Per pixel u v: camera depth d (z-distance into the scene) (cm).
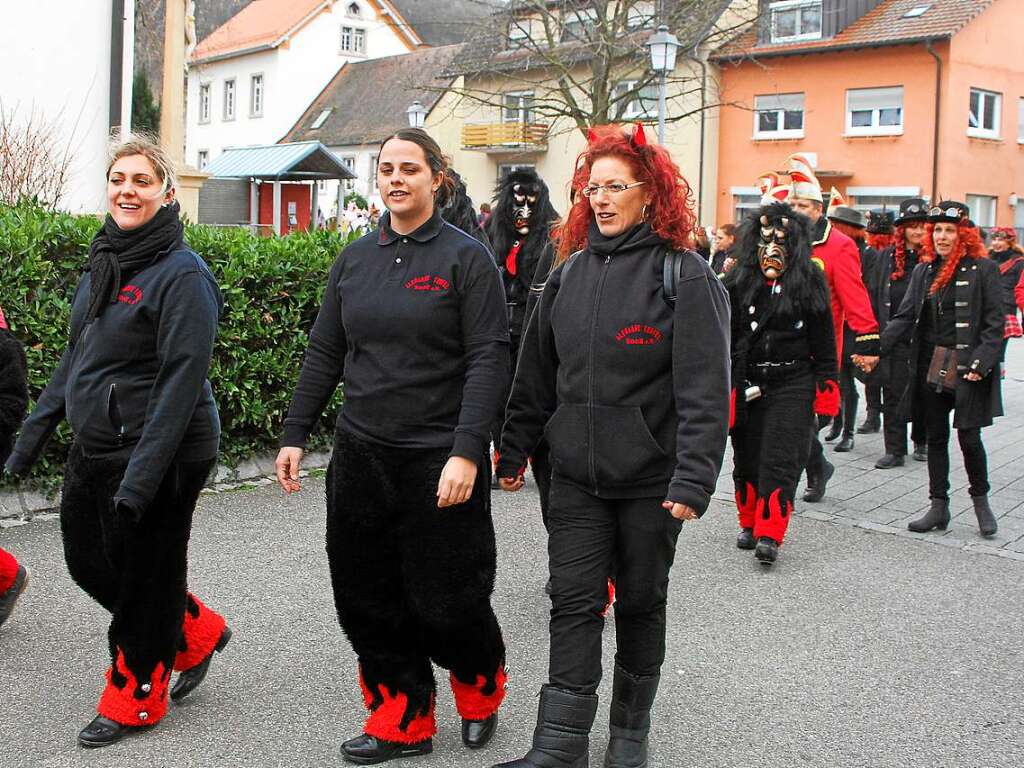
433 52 4781
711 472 321
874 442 1003
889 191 3069
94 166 1296
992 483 820
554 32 2808
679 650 472
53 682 415
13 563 451
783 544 644
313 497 704
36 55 1246
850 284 686
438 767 358
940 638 494
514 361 641
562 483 346
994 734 397
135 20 1464
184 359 349
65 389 373
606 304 335
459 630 350
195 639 397
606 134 342
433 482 338
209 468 375
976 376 643
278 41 5012
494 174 3888
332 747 370
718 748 381
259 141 5191
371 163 4506
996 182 3150
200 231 757
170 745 368
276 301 750
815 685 438
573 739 332
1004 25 3108
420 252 342
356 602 351
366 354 344
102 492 357
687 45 2461
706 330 325
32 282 631
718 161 3362
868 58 3064
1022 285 1327
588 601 337
